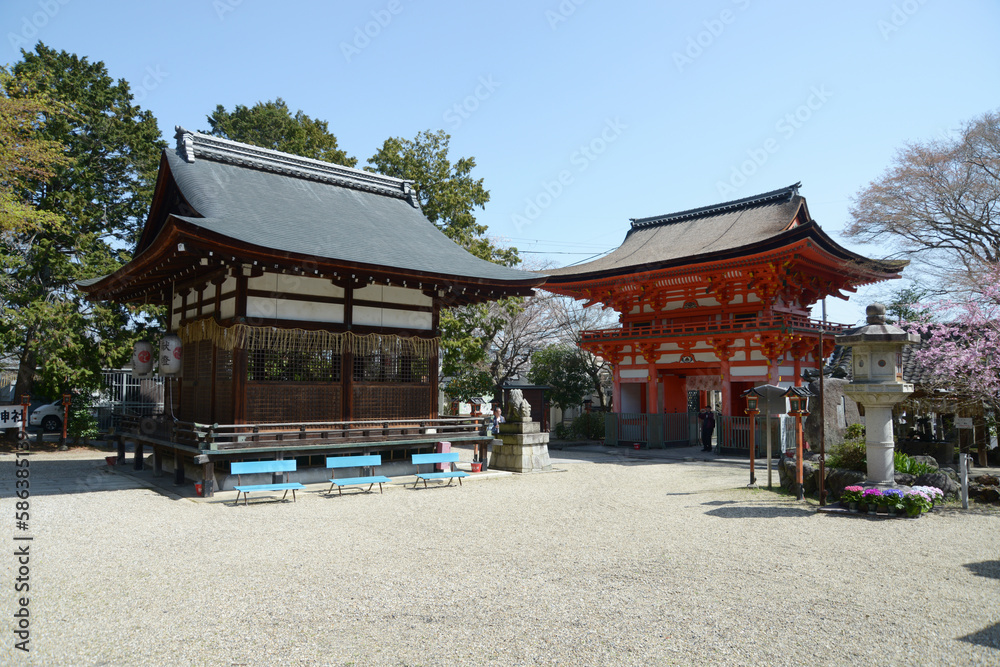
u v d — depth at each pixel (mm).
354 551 8867
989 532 9820
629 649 5398
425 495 13984
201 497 13133
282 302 14695
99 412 26891
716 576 7551
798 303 29516
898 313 27484
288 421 14750
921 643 5496
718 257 25891
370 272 14695
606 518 11344
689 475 18141
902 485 11867
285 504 12672
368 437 15414
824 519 10977
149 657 5230
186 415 16594
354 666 5070
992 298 15617
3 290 21922
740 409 28438
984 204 25656
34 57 24156
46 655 5238
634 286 30250
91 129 24578
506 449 18656
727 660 5168
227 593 6938
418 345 16875
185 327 16656
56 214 22703
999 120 25344
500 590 7051
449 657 5250
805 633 5730
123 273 15367
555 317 40000
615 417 29641
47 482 15070
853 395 11969
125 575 7594
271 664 5102
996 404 15578
